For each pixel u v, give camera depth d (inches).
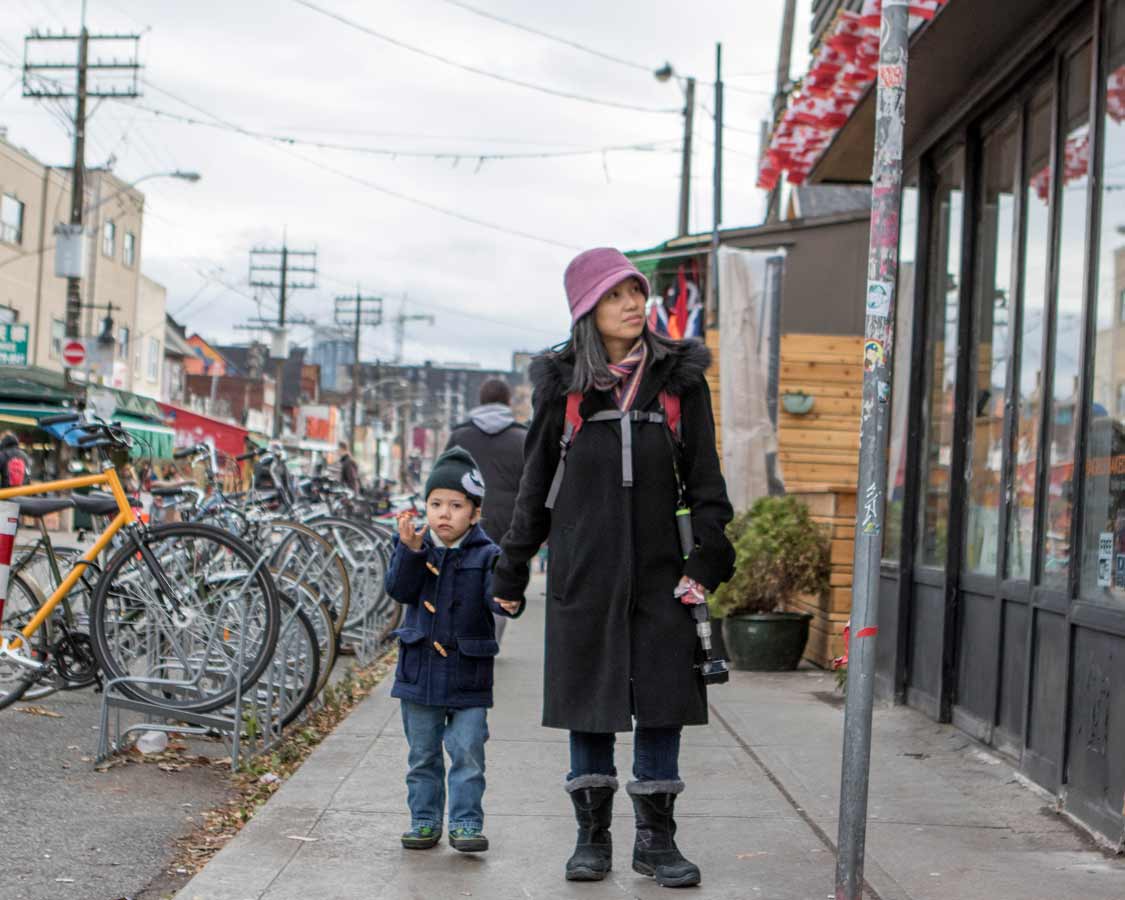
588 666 151.6
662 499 152.5
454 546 177.0
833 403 506.6
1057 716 205.6
